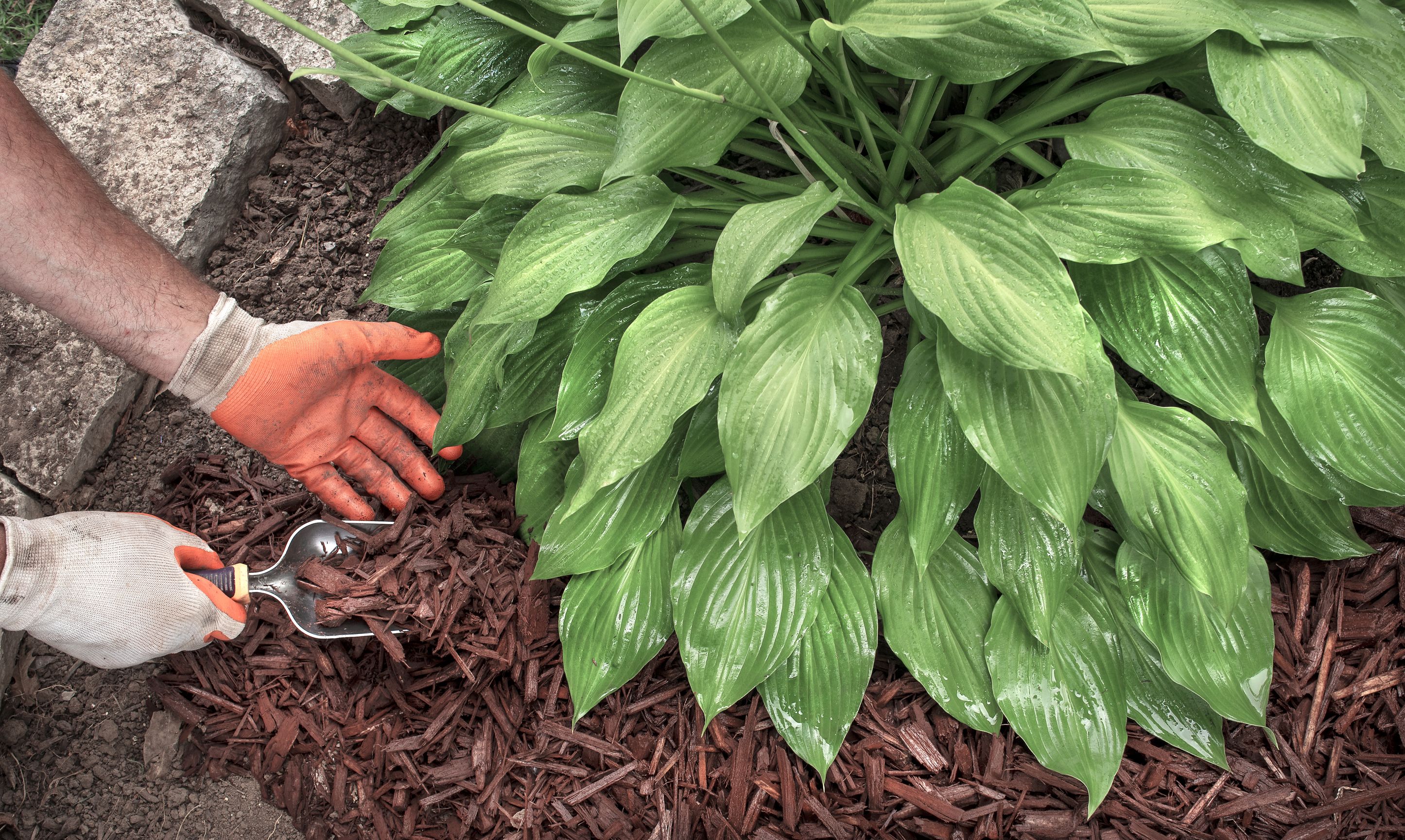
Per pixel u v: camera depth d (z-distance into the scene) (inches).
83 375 97.7
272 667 86.7
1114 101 70.7
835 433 64.3
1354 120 62.9
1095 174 63.8
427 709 84.3
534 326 77.9
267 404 81.2
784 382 65.3
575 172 76.2
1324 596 83.0
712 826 77.6
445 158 93.4
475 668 83.5
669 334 70.6
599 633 79.0
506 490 91.7
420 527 85.9
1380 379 71.3
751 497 64.6
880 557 79.6
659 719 82.7
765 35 69.5
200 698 88.0
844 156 79.6
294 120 111.3
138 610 77.3
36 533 74.6
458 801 81.2
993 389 65.6
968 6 58.0
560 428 75.8
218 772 86.3
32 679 92.0
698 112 68.6
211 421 101.7
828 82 69.7
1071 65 83.0
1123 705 75.1
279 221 108.8
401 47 95.7
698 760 79.8
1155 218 61.2
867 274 85.7
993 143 78.9
